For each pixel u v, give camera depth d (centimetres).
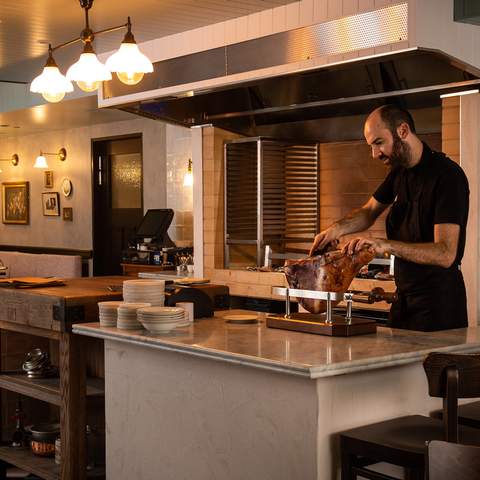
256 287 622
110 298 451
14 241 1428
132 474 372
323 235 413
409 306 386
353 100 510
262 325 382
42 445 480
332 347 311
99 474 445
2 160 1453
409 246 358
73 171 1268
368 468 314
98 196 1223
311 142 658
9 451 495
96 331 378
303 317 368
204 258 682
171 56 559
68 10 566
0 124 1201
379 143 384
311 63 439
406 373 317
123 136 1155
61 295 445
